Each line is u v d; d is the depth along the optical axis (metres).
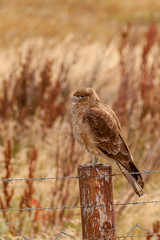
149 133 13.45
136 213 9.98
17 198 10.00
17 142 13.03
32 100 14.27
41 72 14.57
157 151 11.94
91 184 6.22
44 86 14.45
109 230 6.29
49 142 12.38
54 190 9.61
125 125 12.96
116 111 12.99
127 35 14.41
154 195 10.92
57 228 9.10
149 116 13.77
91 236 6.29
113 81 15.05
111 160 7.39
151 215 9.95
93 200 6.23
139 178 6.96
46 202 9.87
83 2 38.38
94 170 6.21
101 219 6.26
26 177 10.49
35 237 8.80
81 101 7.44
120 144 7.25
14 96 14.09
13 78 15.25
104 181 6.23
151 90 13.99
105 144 7.25
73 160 9.98
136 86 14.09
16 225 9.06
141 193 6.89
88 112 7.32
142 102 14.22
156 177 11.62
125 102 13.16
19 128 13.35
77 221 9.30
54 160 11.69
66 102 14.38
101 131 7.24
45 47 17.23
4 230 8.84
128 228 9.38
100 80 15.12
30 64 15.38
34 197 9.87
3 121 13.52
